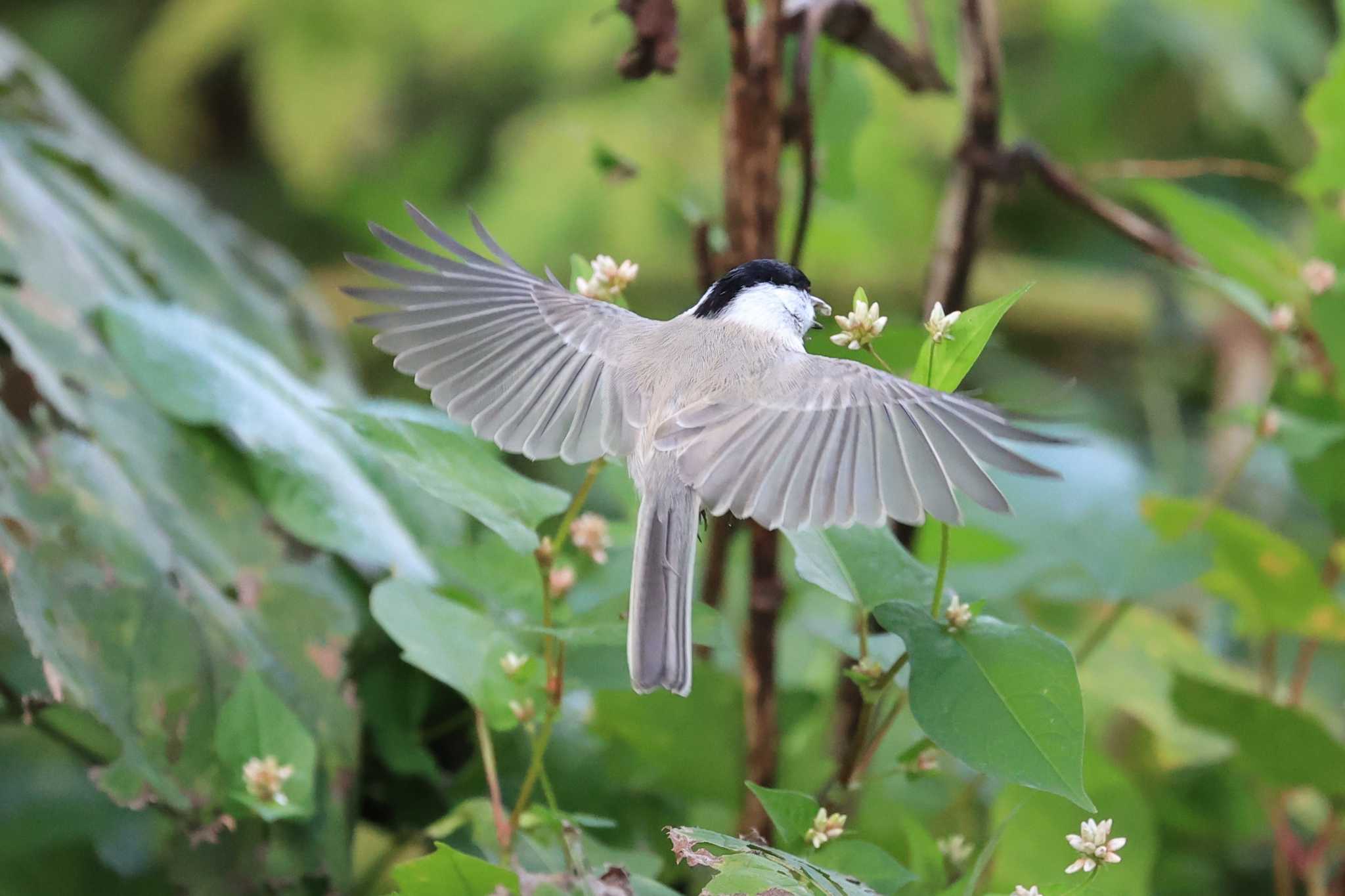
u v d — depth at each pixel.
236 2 6.27
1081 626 4.55
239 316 4.61
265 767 4.34
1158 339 5.90
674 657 4.27
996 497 4.22
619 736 4.42
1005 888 4.39
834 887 4.25
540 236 5.68
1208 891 4.52
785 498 4.25
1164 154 6.15
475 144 6.09
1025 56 6.12
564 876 4.28
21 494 4.36
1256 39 6.13
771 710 4.41
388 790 4.43
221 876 4.36
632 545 4.40
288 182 6.20
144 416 4.43
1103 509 4.50
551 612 4.33
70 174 4.58
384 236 4.31
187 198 4.66
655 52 4.39
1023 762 4.27
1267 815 4.51
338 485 4.44
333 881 4.38
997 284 6.00
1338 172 4.49
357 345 5.92
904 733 4.43
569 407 4.31
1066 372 6.01
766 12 4.41
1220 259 4.50
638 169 4.49
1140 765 4.55
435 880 4.27
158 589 4.38
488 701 4.33
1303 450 4.47
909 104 5.63
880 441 4.25
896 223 5.54
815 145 4.48
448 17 6.14
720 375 4.29
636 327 4.33
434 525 4.50
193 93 6.34
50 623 4.34
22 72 4.60
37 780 4.46
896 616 4.30
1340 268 4.50
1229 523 4.48
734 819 4.42
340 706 4.40
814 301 4.35
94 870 4.45
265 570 4.41
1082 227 6.17
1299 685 4.50
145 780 4.34
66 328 4.44
